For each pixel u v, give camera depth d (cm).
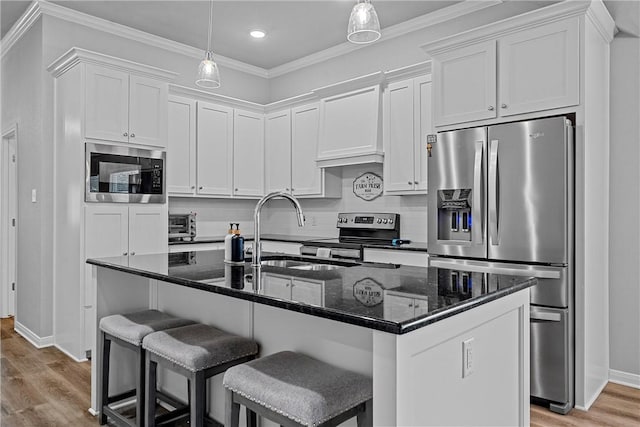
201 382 174
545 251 258
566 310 254
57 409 253
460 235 297
